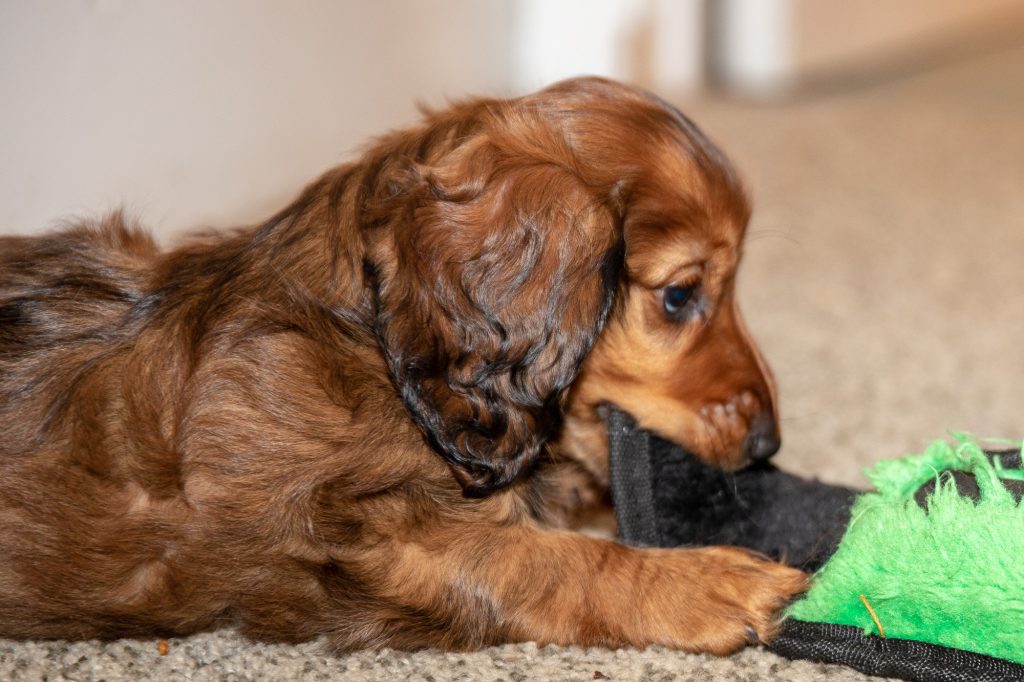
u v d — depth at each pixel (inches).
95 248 28.6
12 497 27.0
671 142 29.0
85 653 27.2
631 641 27.3
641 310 29.1
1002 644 26.2
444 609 27.2
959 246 45.4
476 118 28.8
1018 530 26.1
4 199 33.7
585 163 28.4
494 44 55.9
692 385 29.3
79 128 35.2
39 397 27.3
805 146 60.4
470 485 27.3
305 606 27.3
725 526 28.9
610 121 28.8
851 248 45.1
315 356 27.2
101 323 27.7
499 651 27.3
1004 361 37.1
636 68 63.1
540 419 27.9
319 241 27.9
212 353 27.2
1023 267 43.0
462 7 52.5
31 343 27.6
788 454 32.9
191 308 27.6
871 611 26.7
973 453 27.2
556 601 27.4
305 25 41.5
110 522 27.0
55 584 27.1
